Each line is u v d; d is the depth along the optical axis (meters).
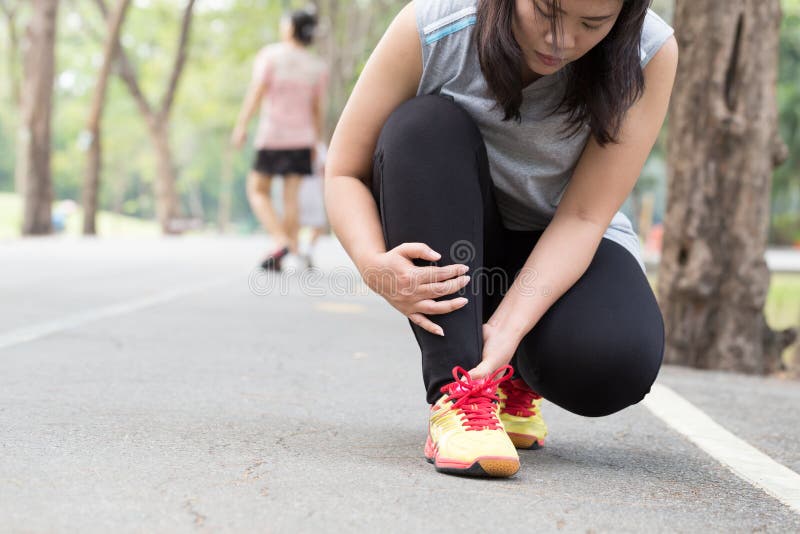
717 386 3.79
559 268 2.12
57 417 2.39
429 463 2.13
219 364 3.46
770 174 4.42
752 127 4.33
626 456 2.42
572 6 1.78
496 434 2.03
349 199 2.16
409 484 1.92
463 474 2.02
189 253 11.46
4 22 33.31
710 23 4.30
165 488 1.79
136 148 49.22
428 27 2.07
